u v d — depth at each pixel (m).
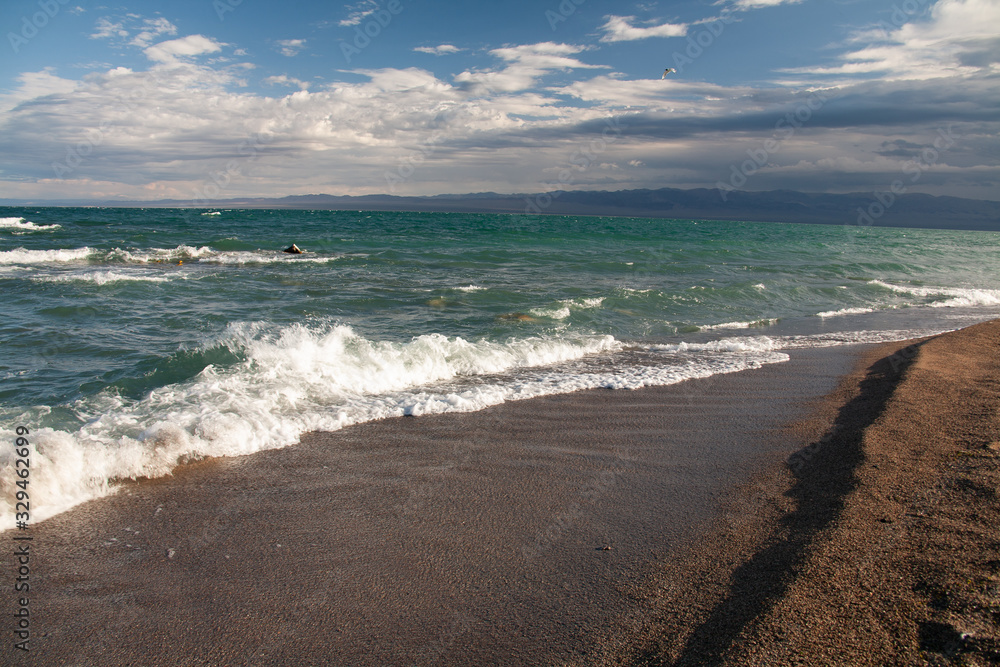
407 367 7.39
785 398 6.70
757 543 3.42
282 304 11.48
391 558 3.37
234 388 6.21
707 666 2.34
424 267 18.61
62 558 3.33
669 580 3.09
